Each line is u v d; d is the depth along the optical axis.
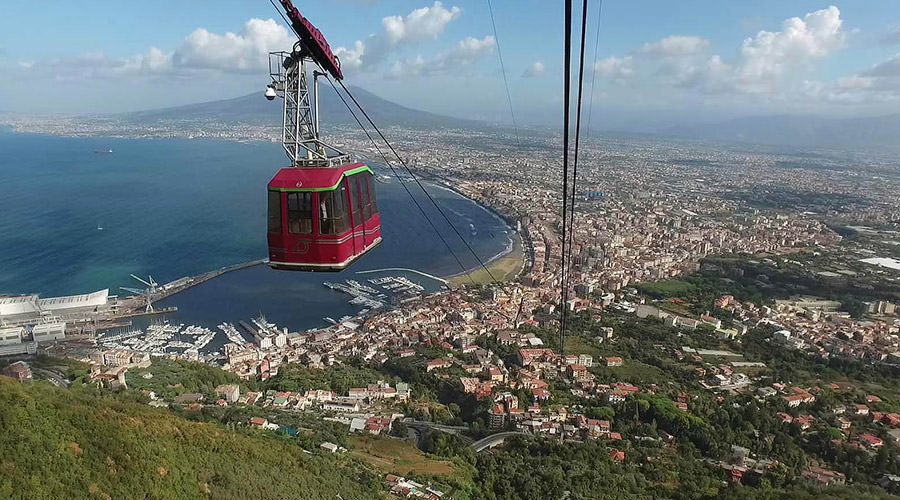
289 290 168.50
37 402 51.16
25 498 41.41
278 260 26.55
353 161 28.95
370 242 29.88
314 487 63.38
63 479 44.88
